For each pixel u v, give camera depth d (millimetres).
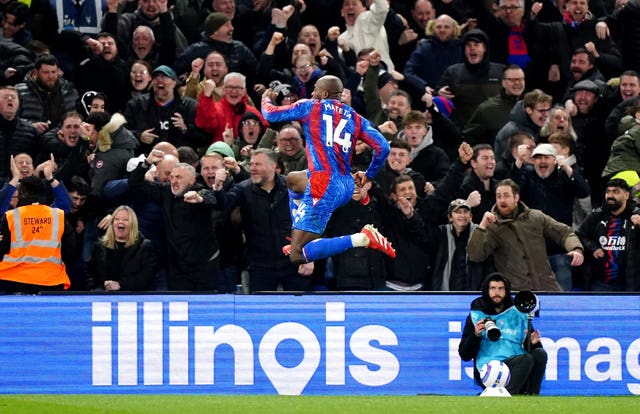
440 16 53438
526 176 44500
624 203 42250
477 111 50125
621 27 55781
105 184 44406
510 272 41562
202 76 51719
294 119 35406
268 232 42031
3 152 45000
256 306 39312
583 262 42969
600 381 39812
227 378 39094
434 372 39438
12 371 38625
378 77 49906
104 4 53406
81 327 38906
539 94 47781
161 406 31547
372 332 39406
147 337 39062
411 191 42719
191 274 41625
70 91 48969
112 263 41250
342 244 35031
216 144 44156
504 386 36562
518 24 54719
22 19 51344
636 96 48812
